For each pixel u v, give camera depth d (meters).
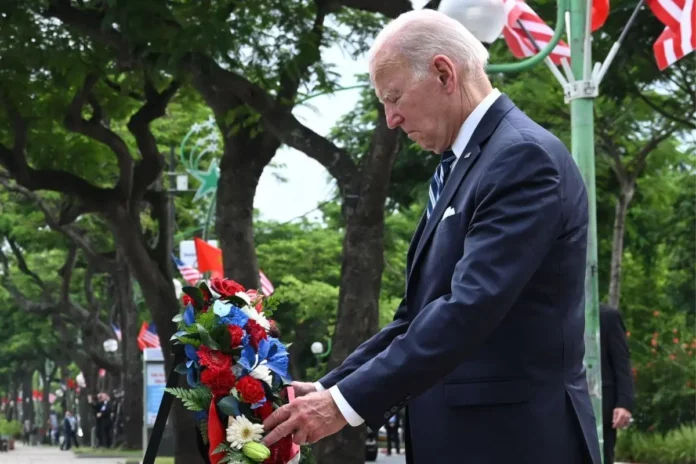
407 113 3.35
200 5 12.27
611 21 14.92
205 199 35.94
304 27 12.86
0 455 43.47
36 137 17.39
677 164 21.78
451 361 3.05
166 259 17.98
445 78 3.31
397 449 36.97
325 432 3.14
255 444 3.21
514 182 3.14
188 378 3.38
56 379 93.25
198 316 3.37
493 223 3.11
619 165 19.70
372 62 3.39
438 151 3.43
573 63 8.78
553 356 3.18
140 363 35.97
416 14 3.37
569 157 3.29
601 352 9.02
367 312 12.76
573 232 3.21
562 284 3.19
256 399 3.29
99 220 32.34
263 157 15.01
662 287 27.45
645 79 16.62
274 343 3.42
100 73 15.52
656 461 20.72
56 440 71.25
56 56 14.43
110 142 16.75
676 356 23.28
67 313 40.69
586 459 3.19
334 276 42.66
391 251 23.80
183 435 14.67
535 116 18.64
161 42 12.30
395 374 3.06
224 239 15.02
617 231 19.86
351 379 3.13
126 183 17.05
